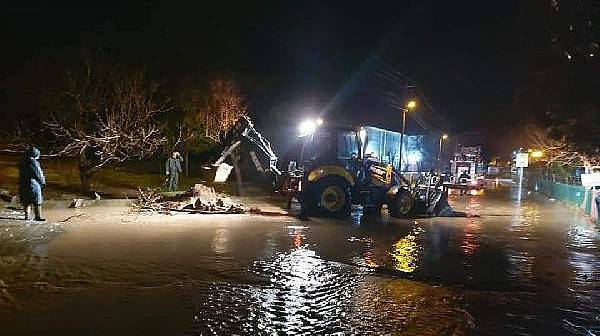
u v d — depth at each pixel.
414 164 34.53
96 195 19.81
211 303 7.99
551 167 39.12
